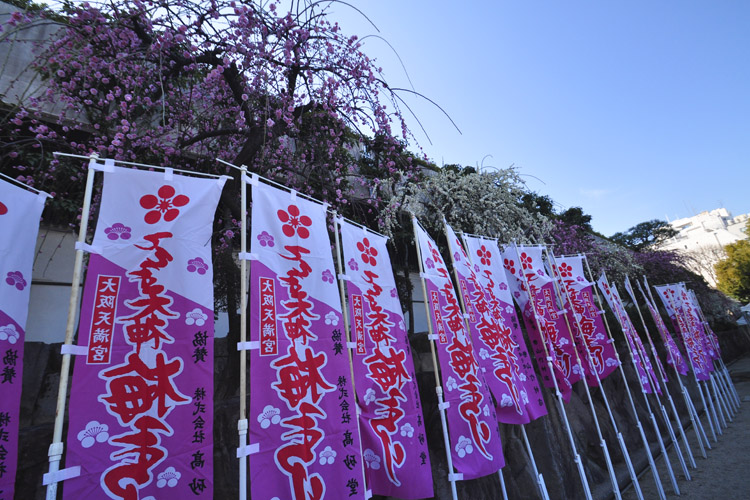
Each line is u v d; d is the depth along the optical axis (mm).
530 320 5930
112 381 2227
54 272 4516
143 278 2465
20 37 4863
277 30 4473
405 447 3367
